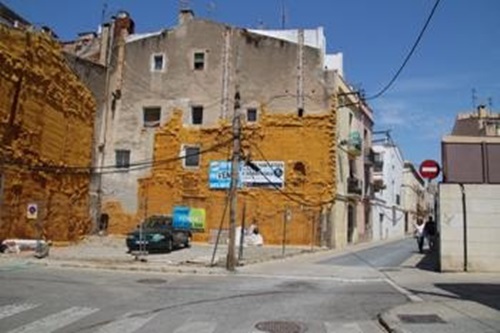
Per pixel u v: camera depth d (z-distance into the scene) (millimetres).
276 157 37156
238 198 36938
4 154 25172
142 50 40312
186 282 16188
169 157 38531
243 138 37531
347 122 40906
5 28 25156
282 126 37406
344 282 16719
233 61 38812
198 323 10141
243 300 12938
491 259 18031
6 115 25219
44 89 28375
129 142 39375
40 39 27891
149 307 11789
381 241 47125
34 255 22469
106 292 13695
